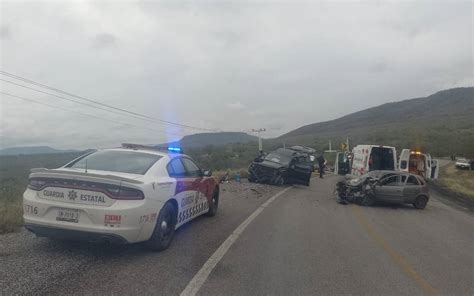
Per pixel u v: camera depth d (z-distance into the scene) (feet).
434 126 457.27
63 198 19.42
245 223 31.48
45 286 15.62
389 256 23.58
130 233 19.21
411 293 17.34
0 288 15.11
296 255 22.56
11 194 40.93
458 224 40.32
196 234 26.43
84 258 19.54
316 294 16.63
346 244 26.21
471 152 239.50
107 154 24.08
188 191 25.85
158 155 24.47
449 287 18.43
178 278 17.49
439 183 113.50
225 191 54.34
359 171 78.38
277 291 16.69
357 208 48.03
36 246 21.17
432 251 25.76
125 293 15.40
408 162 85.35
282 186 69.56
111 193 19.25
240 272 18.88
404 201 51.85
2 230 23.93
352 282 18.38
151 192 20.39
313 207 45.27
